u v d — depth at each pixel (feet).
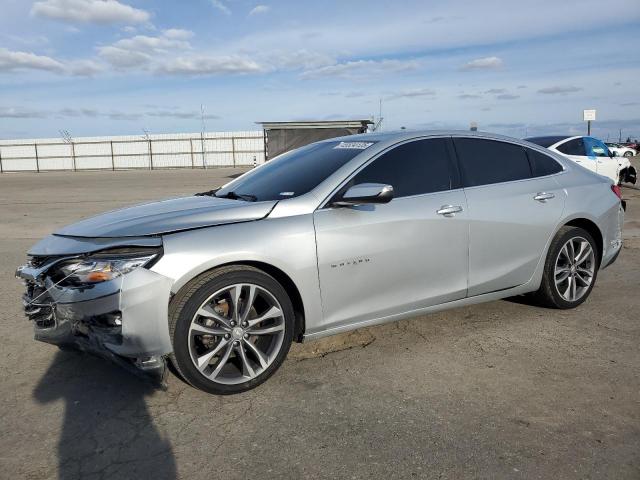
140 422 9.77
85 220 12.16
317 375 11.58
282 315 10.99
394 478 8.03
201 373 10.27
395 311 12.45
